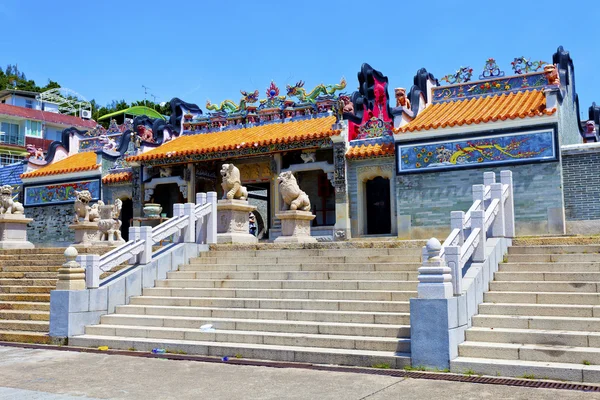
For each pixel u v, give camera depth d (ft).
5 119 184.03
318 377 30.22
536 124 62.90
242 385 28.96
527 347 30.40
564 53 71.41
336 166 75.92
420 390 26.96
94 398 26.99
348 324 36.55
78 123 199.31
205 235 55.52
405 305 37.29
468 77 76.54
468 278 35.04
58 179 97.76
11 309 48.91
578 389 26.43
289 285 43.52
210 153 83.10
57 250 62.54
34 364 35.06
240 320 39.78
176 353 37.81
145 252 48.29
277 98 90.38
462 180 65.87
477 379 28.71
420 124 68.74
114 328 41.96
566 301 34.45
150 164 87.81
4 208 70.95
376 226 76.59
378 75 85.76
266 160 85.40
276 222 80.94
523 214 62.69
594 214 60.85
